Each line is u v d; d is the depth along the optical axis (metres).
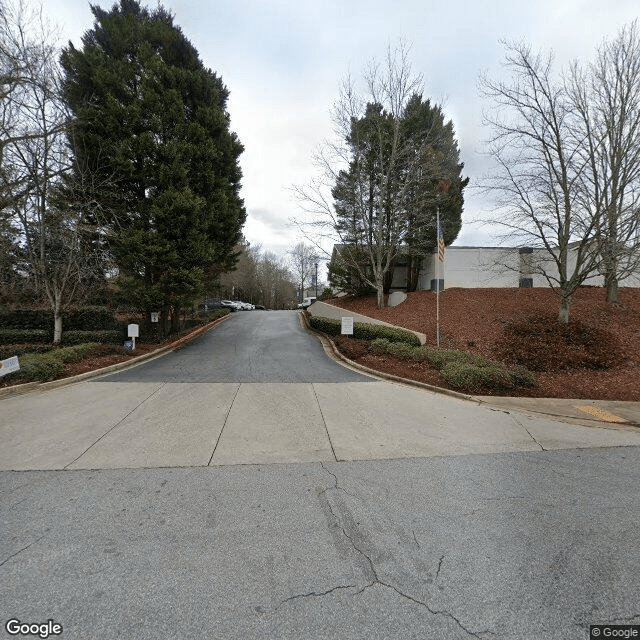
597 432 4.81
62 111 10.13
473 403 6.04
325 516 2.71
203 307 26.84
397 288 19.73
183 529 2.52
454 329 11.50
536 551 2.34
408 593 1.98
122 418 4.90
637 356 8.81
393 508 2.84
